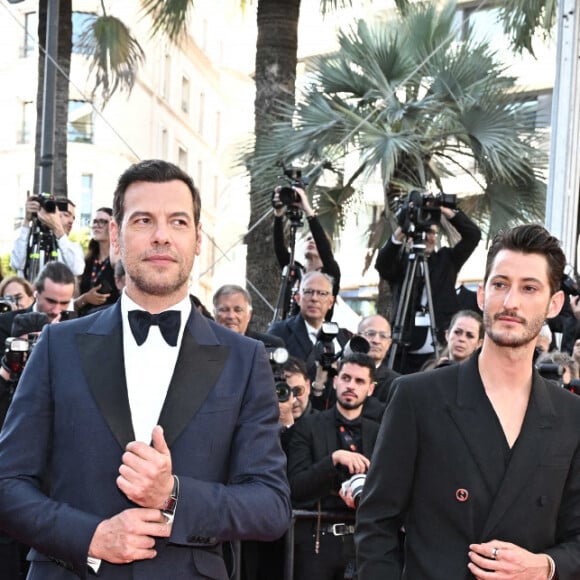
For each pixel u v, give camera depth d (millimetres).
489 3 11305
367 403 5047
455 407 2666
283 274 6848
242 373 2412
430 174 10070
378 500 2693
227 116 27422
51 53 8625
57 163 11422
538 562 2520
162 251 2338
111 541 2145
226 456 2359
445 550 2609
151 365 2396
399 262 6340
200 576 2285
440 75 9938
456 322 5461
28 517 2207
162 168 2387
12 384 4395
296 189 6820
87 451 2275
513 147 9430
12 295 5961
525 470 2598
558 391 2715
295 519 4652
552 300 2709
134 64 12102
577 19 6426
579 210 7137
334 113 9523
